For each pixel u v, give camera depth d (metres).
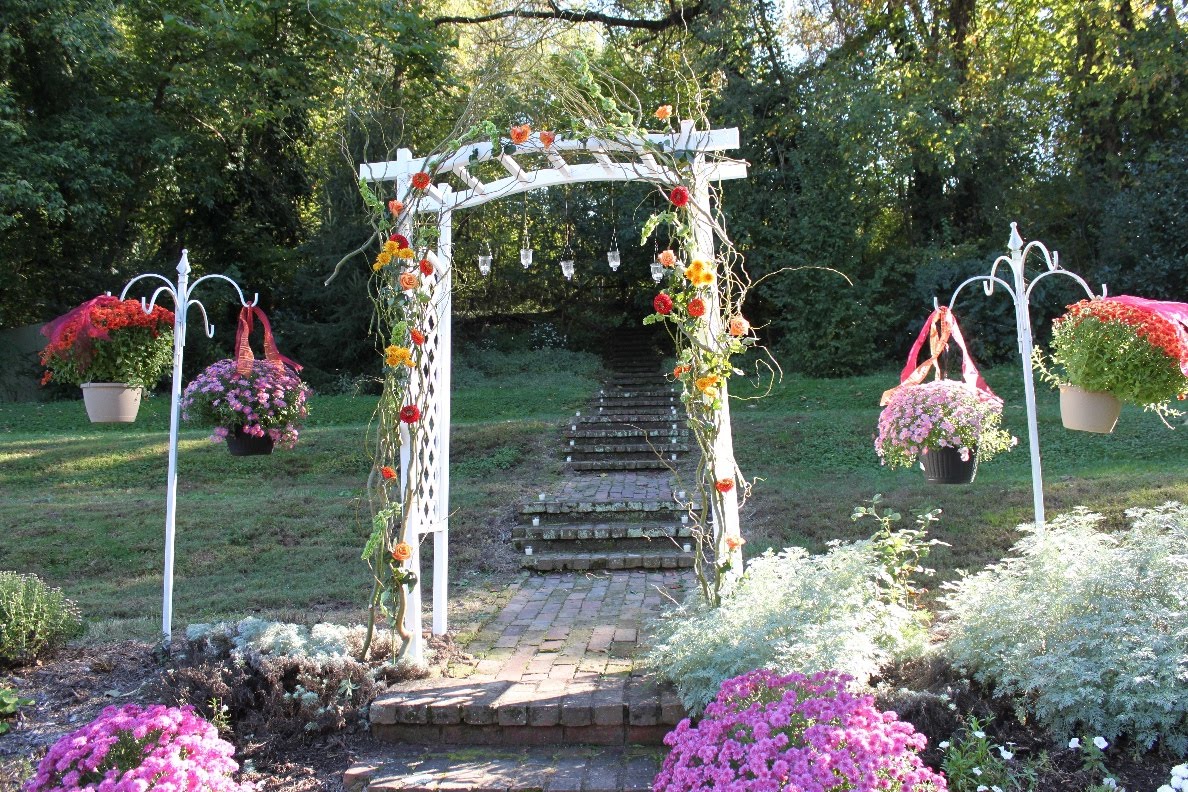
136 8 15.81
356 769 3.46
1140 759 3.15
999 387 12.45
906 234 16.48
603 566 6.54
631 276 18.05
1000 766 3.05
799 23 15.87
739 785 2.53
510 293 18.50
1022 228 15.36
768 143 15.38
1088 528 4.01
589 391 13.78
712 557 6.60
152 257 17.31
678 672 3.66
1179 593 3.52
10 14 13.82
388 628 4.82
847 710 2.75
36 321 16.52
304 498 8.10
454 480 9.28
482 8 17.81
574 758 3.51
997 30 16.02
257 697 3.91
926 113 13.77
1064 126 15.39
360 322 15.27
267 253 17.08
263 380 4.98
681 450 9.93
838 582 3.89
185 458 9.89
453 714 3.67
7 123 13.20
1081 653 3.45
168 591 4.59
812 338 14.52
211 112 16.09
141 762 2.91
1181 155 12.86
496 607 5.52
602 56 17.00
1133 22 14.19
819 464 9.45
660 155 4.01
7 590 4.58
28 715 3.96
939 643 4.10
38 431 12.41
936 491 7.36
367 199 4.14
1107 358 3.88
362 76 14.30
